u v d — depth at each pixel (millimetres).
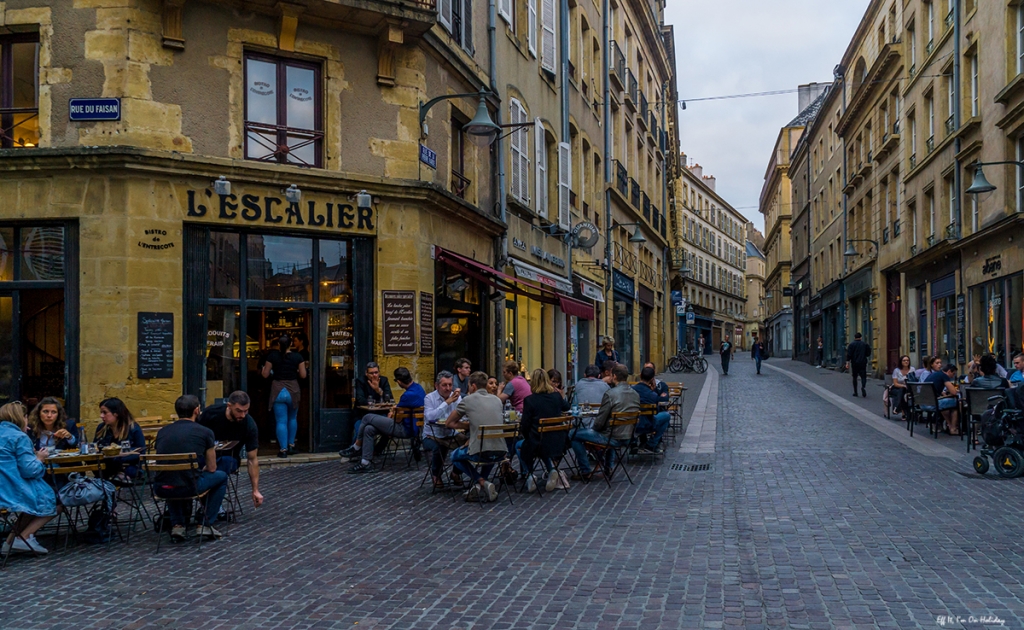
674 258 44594
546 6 20688
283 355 12102
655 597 5461
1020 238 17391
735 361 57938
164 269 11156
